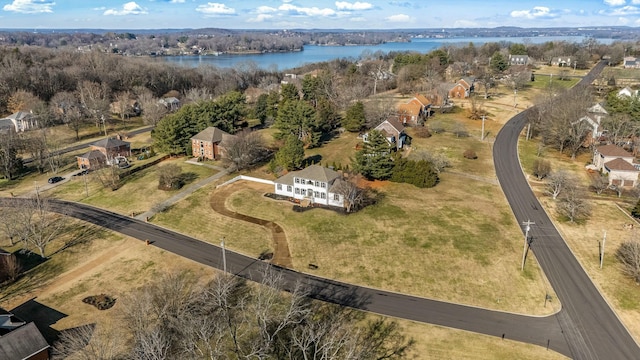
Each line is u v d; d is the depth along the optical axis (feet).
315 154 326.24
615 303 162.20
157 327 135.85
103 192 278.87
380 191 259.60
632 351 140.05
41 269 193.88
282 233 217.77
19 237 217.97
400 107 398.83
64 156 357.82
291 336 145.79
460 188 263.08
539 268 183.32
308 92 473.26
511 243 201.36
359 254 196.75
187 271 187.32
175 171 275.59
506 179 276.62
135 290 173.99
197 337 141.49
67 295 173.06
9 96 479.00
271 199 254.27
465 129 380.78
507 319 155.53
